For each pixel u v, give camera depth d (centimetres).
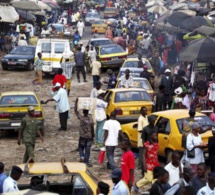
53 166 2002
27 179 2072
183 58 4041
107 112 3812
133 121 3712
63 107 3988
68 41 6481
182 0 7806
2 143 3700
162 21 6662
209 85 3791
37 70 5997
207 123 2998
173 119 3017
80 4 14362
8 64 6762
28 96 3847
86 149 3064
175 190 1969
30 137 2959
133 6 13475
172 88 4259
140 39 7994
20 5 8350
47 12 10725
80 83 6112
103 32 11119
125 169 2430
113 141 2950
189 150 2636
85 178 1906
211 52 3962
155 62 6150
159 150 3064
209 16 6112
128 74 4528
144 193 2397
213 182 2070
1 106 3756
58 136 3869
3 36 8356
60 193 1988
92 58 6662
